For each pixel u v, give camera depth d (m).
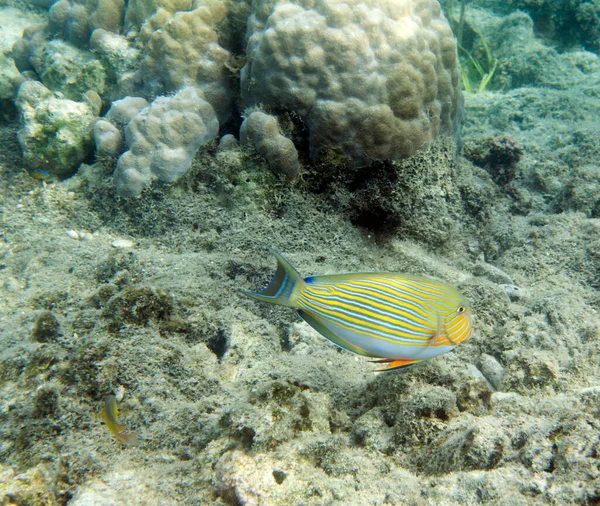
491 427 0.50
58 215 1.21
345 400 0.64
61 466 0.53
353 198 1.04
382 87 0.94
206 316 0.78
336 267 0.97
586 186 1.24
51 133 1.24
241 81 1.08
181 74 1.15
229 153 1.02
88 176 1.24
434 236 1.04
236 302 0.89
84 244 1.10
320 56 0.94
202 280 0.91
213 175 1.07
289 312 0.90
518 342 0.76
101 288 0.83
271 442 0.54
